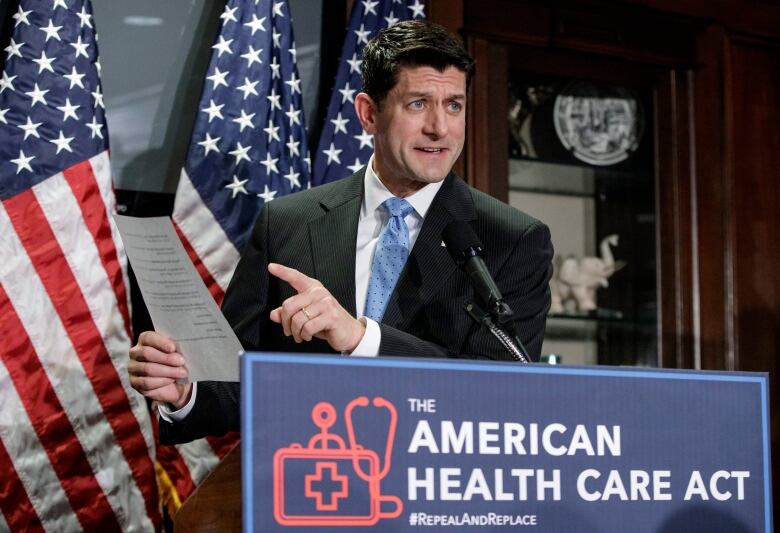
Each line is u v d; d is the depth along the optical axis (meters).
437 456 4.11
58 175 10.30
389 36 7.16
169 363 6.26
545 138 13.56
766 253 14.61
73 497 10.09
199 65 12.24
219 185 11.06
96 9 11.89
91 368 10.23
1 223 10.09
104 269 10.38
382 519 4.00
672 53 14.29
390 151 7.06
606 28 13.84
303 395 3.97
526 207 13.46
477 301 6.94
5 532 9.84
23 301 10.07
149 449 10.45
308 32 12.86
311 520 3.90
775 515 14.05
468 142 12.88
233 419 6.99
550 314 13.40
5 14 10.89
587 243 13.75
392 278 7.11
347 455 3.99
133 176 11.80
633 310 13.83
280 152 11.39
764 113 14.91
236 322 7.47
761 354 14.36
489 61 13.08
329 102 12.08
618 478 4.39
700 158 14.39
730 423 4.64
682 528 4.47
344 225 7.39
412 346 5.87
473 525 4.12
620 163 13.98
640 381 4.50
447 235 5.86
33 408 10.01
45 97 10.41
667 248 14.04
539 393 4.31
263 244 7.60
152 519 10.38
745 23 14.87
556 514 4.26
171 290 6.02
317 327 5.42
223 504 5.87
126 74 11.93
